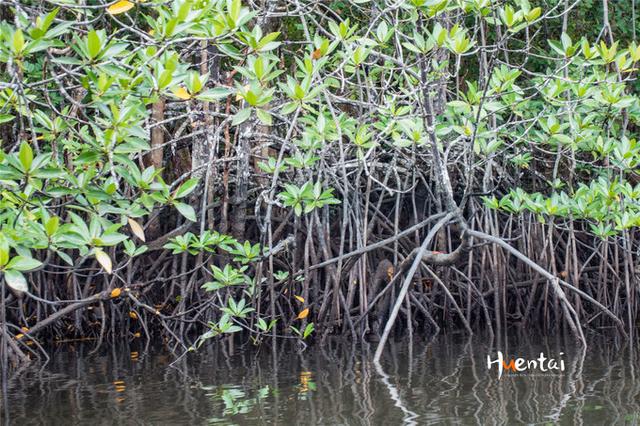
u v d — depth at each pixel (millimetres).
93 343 8539
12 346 7230
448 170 9047
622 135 8508
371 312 8852
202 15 5148
